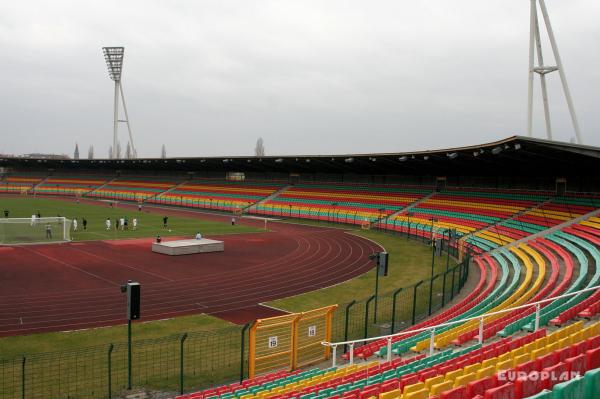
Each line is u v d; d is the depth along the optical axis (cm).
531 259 3666
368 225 6981
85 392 1664
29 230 5566
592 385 649
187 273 3719
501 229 4972
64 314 2598
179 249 4506
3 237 5172
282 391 1382
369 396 1048
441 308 2719
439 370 1159
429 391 879
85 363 1930
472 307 2297
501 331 1691
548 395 618
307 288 3338
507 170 6144
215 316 2636
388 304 2867
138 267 3891
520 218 5094
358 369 1622
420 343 1808
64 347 2112
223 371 1872
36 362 1931
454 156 5178
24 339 2203
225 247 5084
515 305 2117
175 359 1991
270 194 9625
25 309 2672
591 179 5181
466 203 6400
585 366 847
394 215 7006
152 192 11338
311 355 2034
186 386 1734
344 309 2759
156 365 1922
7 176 14112
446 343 1795
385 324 2456
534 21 5234
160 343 2186
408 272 3906
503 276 3219
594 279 2330
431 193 7375
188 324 2483
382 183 8531
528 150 4191
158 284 3341
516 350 1185
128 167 12419
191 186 11281
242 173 11038
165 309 2748
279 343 2120
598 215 4319
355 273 3862
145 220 7381
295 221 7975
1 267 3759
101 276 3528
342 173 9219
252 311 2753
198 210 9600
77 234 5681
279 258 4491
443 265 4206
